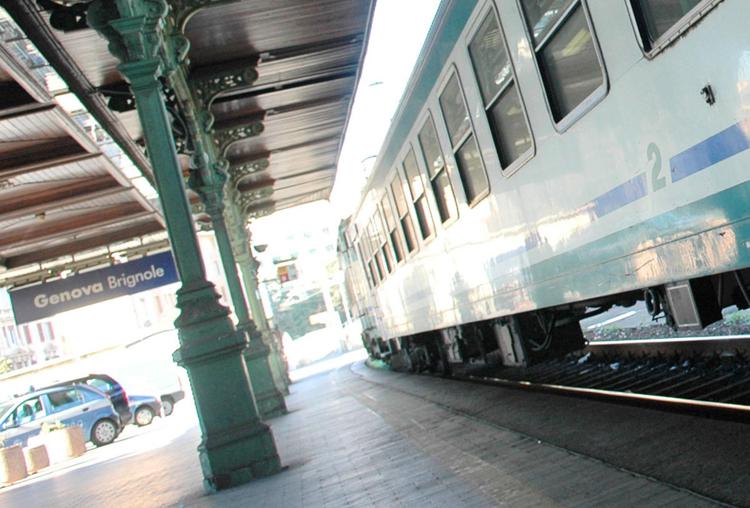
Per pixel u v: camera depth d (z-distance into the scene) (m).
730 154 3.90
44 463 19.11
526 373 11.49
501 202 7.43
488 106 7.09
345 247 21.95
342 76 15.25
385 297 16.11
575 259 6.09
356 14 12.44
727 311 10.10
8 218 15.95
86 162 14.55
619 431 5.83
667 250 4.72
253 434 7.18
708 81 3.92
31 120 12.05
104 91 10.93
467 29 7.02
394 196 12.40
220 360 7.16
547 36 5.48
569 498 4.14
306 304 77.56
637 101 4.59
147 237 24.20
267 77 14.12
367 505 5.05
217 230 13.73
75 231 19.03
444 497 4.77
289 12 11.52
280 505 5.72
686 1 3.93
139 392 28.53
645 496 3.88
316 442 9.02
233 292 14.48
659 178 4.57
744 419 5.24
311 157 21.39
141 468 11.80
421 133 9.74
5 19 9.28
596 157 5.29
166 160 6.98
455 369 15.70
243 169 19.19
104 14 6.86
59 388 22.95
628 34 4.48
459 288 9.86
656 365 8.32
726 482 3.92
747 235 3.92
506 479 4.88
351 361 39.56
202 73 12.68
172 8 9.24
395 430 8.38
